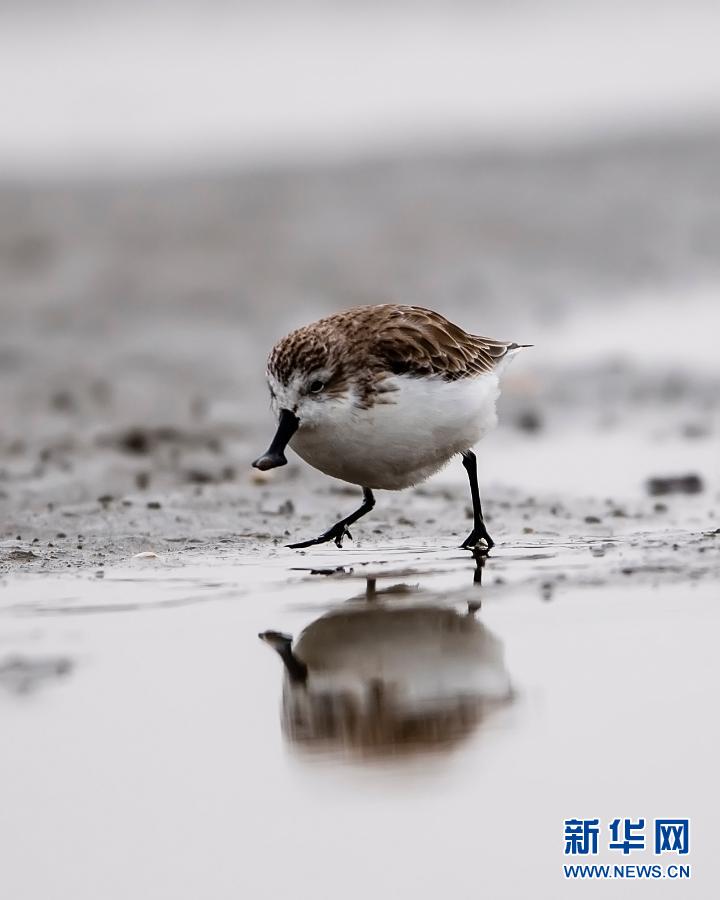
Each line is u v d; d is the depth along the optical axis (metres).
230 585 9.12
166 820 5.89
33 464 13.45
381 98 35.22
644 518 11.18
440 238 24.28
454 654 7.61
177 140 32.09
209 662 7.54
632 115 33.00
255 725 6.71
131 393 16.64
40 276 22.59
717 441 14.32
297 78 36.53
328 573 9.41
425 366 9.65
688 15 41.34
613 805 6.02
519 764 6.32
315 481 12.84
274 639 7.92
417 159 29.88
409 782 6.17
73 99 34.34
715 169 28.06
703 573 9.03
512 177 28.25
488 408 10.22
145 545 10.41
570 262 23.00
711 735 6.59
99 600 8.76
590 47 39.59
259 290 21.52
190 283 21.92
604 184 27.52
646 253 23.31
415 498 12.19
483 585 8.92
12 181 29.05
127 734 6.61
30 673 7.36
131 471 13.16
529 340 19.19
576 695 7.03
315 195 27.22
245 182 28.48
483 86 36.12
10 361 18.23
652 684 7.14
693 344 18.58
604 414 15.61
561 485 12.61
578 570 9.24
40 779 6.20
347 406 9.49
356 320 9.86
